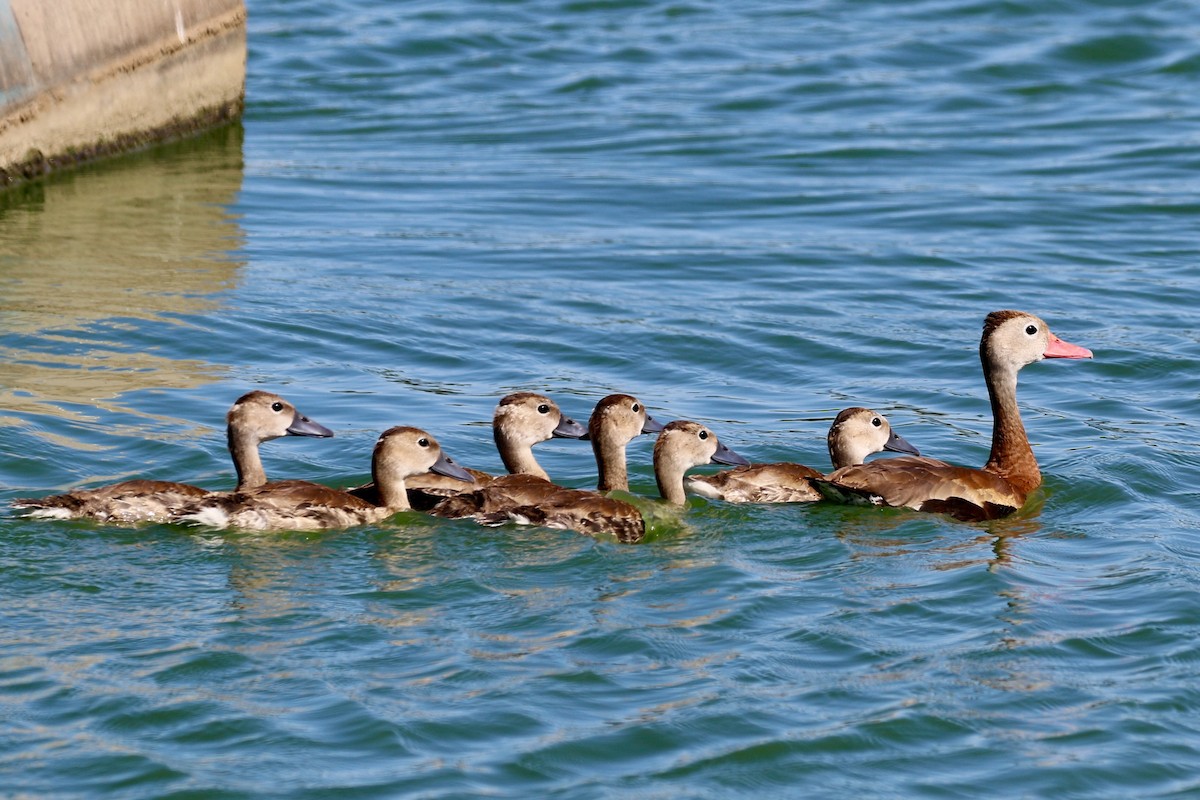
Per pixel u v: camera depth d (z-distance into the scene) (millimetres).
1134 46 39344
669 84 37156
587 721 12055
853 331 23078
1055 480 17656
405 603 13984
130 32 30469
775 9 43000
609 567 14898
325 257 25828
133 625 13430
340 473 17766
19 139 28250
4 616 13523
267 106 35562
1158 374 21438
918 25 41219
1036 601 14156
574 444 19594
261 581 14391
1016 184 30531
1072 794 11312
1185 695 12555
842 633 13484
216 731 11797
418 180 30641
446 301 23969
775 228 28062
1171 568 14867
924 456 17953
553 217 28562
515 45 40031
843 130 34031
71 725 11844
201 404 19391
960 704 12391
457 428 19266
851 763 11641
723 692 12484
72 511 15367
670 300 24281
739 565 14992
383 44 39844
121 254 25281
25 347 20828
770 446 18812
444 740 11766
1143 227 28062
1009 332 17500
